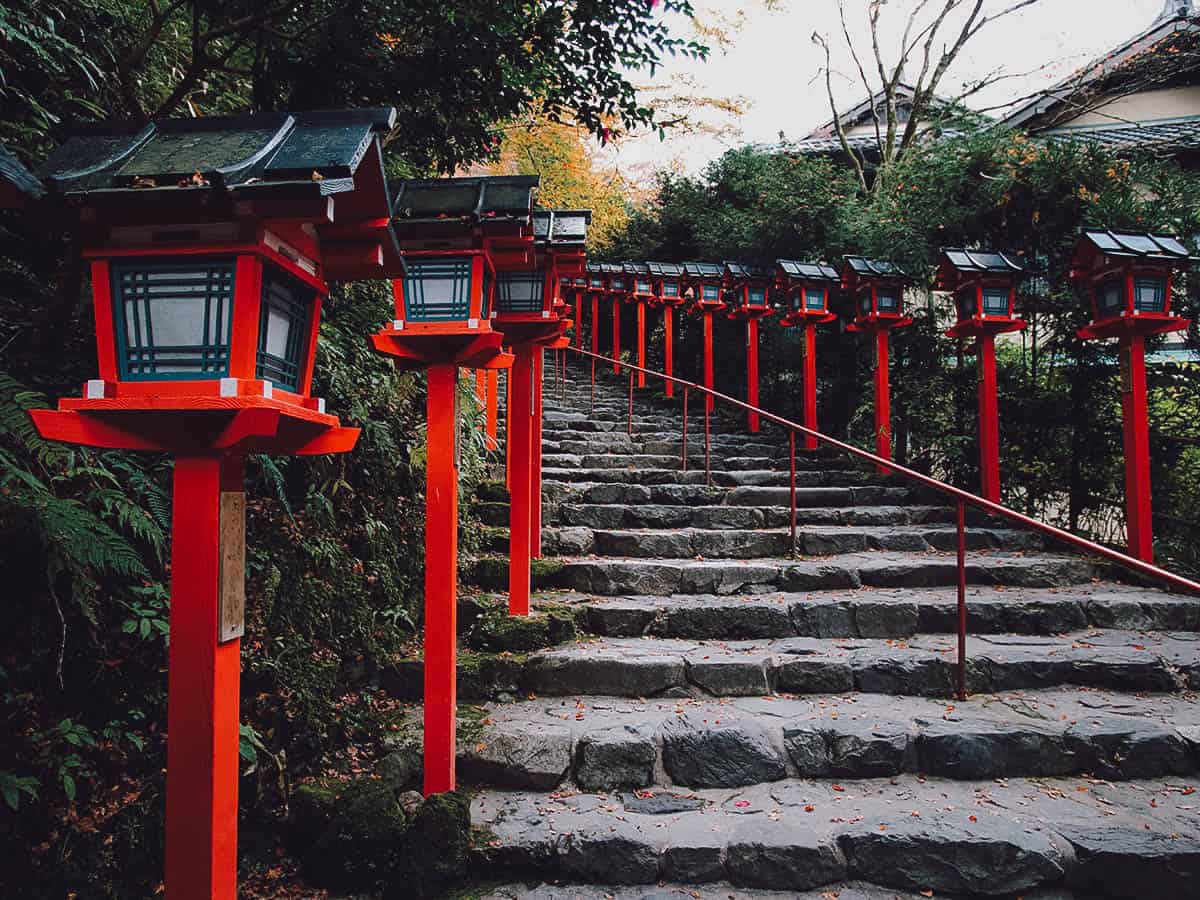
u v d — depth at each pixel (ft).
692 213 40.14
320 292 6.00
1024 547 18.10
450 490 9.09
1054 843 8.23
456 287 9.08
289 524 10.69
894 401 25.26
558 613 13.30
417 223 8.84
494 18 9.26
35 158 8.85
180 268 4.96
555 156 33.37
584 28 9.92
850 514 19.20
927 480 12.66
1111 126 31.42
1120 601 14.12
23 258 9.24
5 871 6.75
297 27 10.19
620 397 34.01
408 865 8.21
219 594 5.29
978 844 8.14
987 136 23.77
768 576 15.29
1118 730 10.19
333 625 10.79
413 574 12.89
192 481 5.28
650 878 8.29
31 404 7.09
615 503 19.53
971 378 23.86
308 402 5.94
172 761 5.21
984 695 11.76
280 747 9.22
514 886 8.30
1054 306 21.20
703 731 10.04
